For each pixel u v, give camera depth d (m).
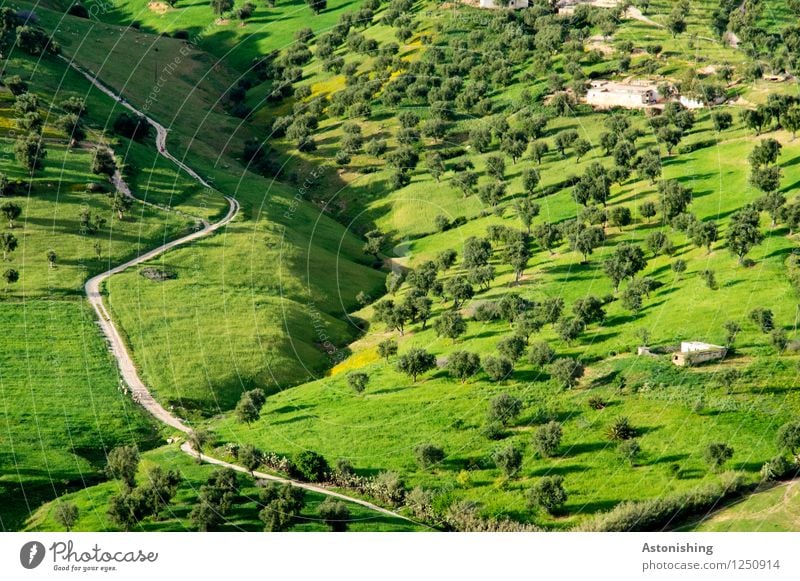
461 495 103.25
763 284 141.88
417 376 131.88
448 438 114.75
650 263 158.00
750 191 174.88
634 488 102.88
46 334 145.62
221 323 154.50
